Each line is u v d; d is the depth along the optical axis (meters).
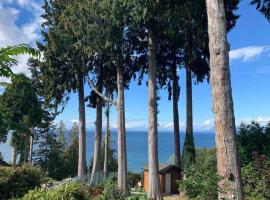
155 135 24.55
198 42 22.67
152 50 24.66
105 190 11.09
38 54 6.74
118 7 22.95
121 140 27.52
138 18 21.83
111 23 23.98
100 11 24.67
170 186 29.62
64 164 50.75
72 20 26.59
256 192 10.64
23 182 18.36
